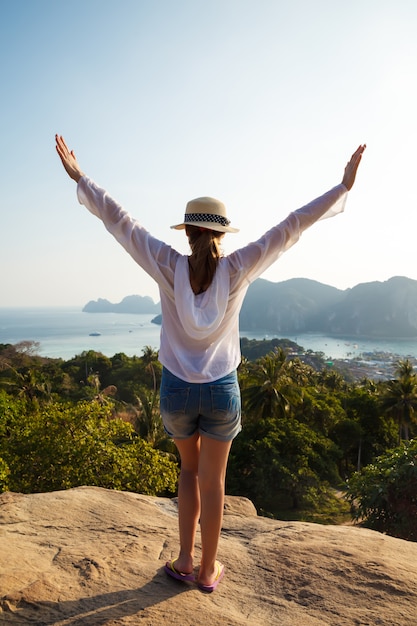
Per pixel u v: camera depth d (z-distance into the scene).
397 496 19.16
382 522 19.50
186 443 2.34
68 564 2.55
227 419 2.17
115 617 2.07
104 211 2.23
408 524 18.53
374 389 56.25
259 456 28.39
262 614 2.23
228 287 2.13
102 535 2.99
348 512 27.91
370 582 2.47
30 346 82.31
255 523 3.44
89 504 3.54
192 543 2.44
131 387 57.94
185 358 2.15
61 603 2.17
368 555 2.75
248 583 2.50
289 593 2.41
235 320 2.23
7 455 15.03
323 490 27.91
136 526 3.16
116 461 14.86
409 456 19.55
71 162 2.33
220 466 2.25
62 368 72.25
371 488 19.52
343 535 3.11
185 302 2.09
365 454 40.47
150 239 2.20
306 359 174.50
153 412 27.44
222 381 2.16
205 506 2.25
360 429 39.50
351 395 45.84
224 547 2.91
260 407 33.56
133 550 2.76
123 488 14.90
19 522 3.15
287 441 29.23
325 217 2.32
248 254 2.17
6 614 2.08
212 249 2.13
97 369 69.12
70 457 14.67
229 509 3.97
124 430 16.17
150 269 2.18
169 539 2.99
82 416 15.63
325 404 40.03
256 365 39.06
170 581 2.43
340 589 2.42
